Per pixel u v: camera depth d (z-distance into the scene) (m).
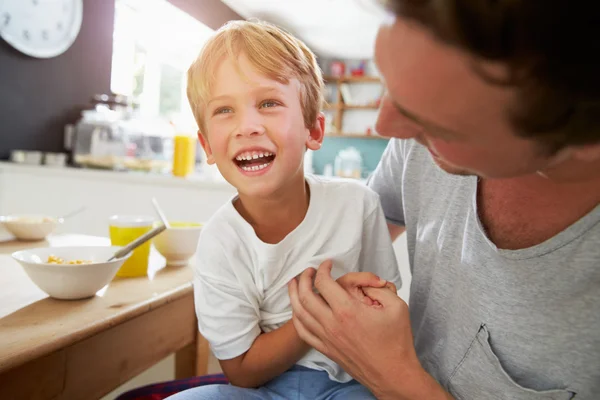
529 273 0.56
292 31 5.31
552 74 0.29
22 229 1.18
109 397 1.40
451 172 0.44
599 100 0.29
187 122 2.77
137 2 3.41
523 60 0.28
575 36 0.27
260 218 0.82
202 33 4.14
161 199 2.05
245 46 0.76
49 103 2.54
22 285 0.84
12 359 0.55
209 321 0.79
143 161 2.29
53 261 0.81
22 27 2.27
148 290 0.86
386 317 0.62
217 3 4.15
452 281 0.68
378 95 6.41
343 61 6.59
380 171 0.93
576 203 0.52
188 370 1.05
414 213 0.79
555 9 0.27
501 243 0.60
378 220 0.89
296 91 0.78
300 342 0.76
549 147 0.34
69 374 0.68
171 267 1.06
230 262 0.79
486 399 0.62
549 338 0.56
